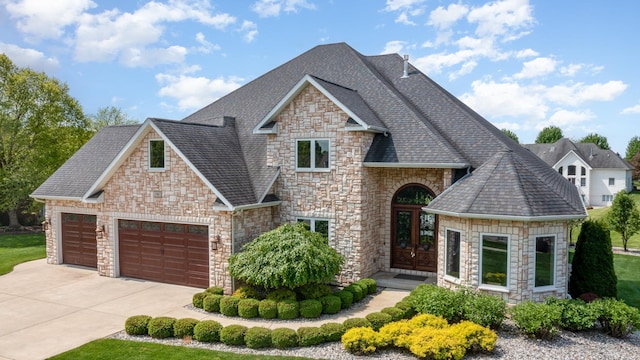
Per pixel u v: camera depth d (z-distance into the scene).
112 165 18.94
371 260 18.97
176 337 12.72
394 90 22.34
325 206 18.31
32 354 11.60
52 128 39.78
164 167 18.20
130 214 19.20
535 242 14.22
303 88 18.42
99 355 11.45
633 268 25.77
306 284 15.34
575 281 16.69
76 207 21.70
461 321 12.53
